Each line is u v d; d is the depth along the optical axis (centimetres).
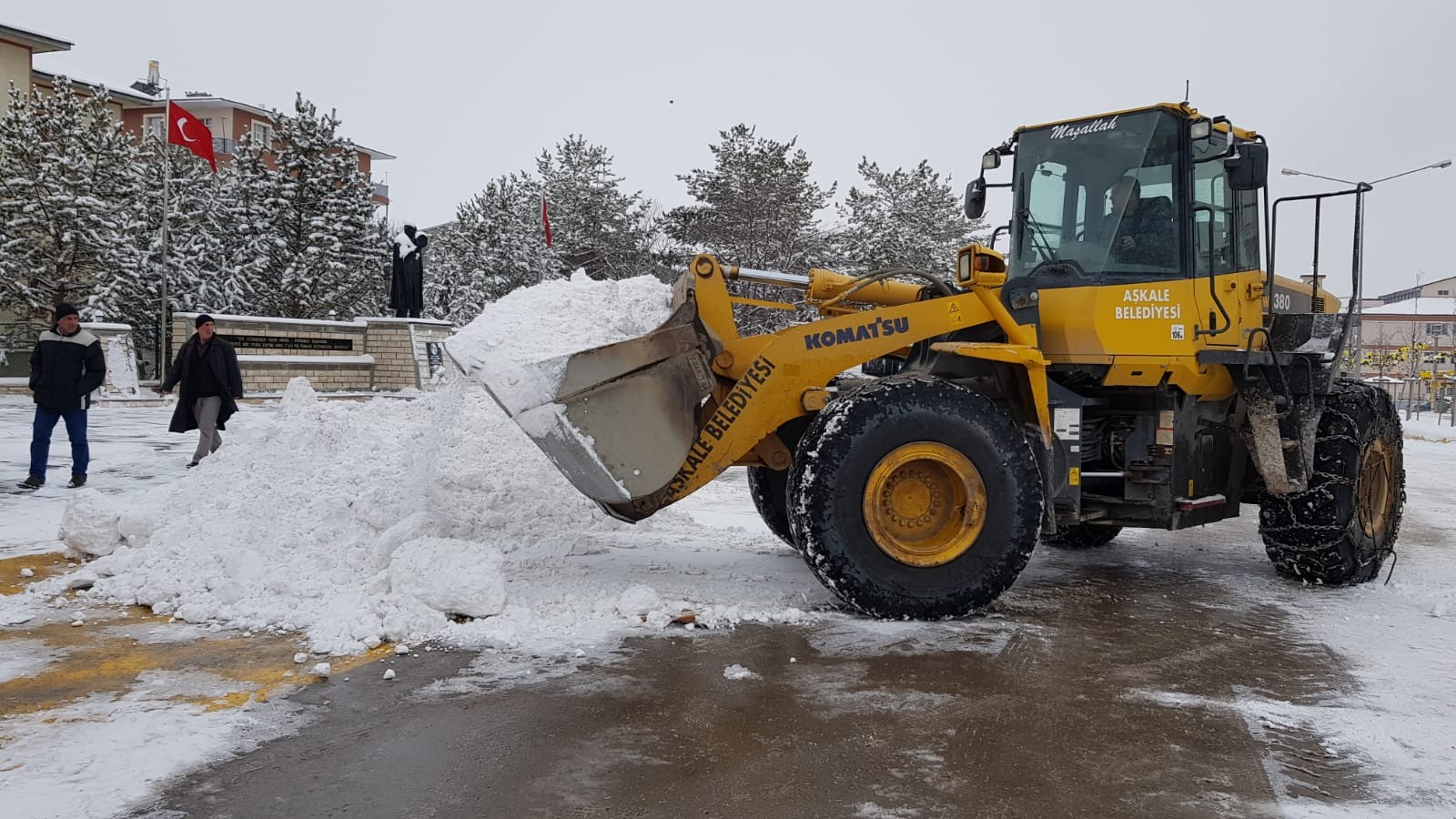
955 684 391
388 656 412
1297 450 579
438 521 566
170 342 2419
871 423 472
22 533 651
